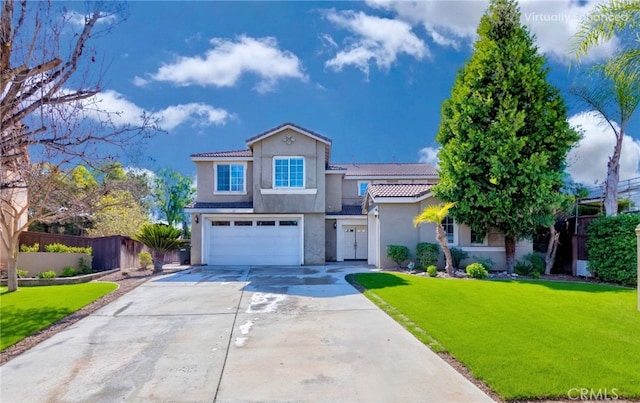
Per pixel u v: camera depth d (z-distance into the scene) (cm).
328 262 2412
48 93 507
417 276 1514
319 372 573
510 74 1625
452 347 652
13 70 462
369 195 2005
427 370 575
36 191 1006
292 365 602
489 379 524
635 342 666
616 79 838
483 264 1664
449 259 1581
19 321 873
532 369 553
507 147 1570
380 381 539
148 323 859
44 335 784
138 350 682
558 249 1794
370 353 649
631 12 780
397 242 1852
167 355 654
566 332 725
